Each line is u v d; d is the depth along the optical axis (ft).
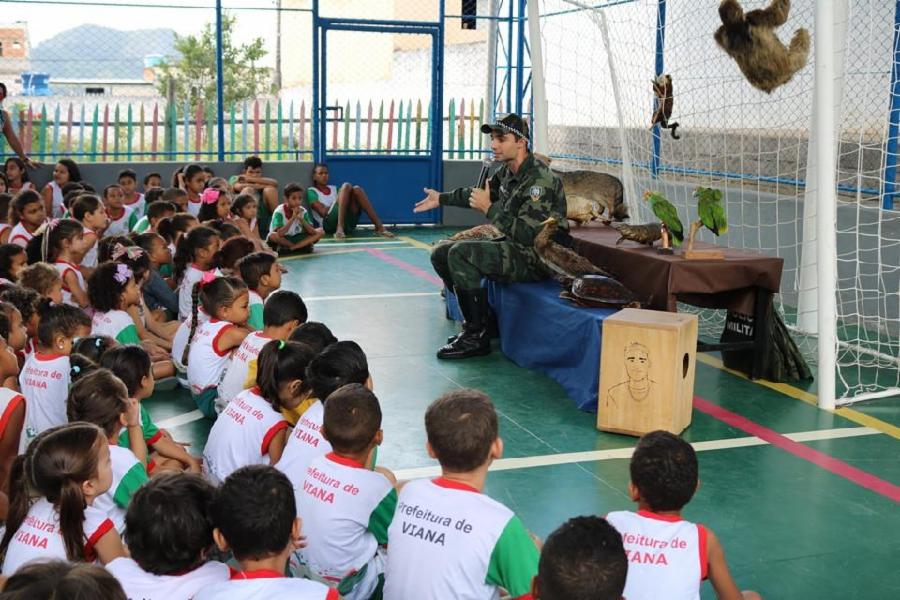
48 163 35.35
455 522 7.62
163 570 7.33
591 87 36.76
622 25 33.32
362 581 9.16
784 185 26.32
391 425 15.75
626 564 6.42
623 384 15.35
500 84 41.52
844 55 20.99
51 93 40.14
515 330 19.66
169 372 17.47
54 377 12.76
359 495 9.00
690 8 29.96
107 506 9.80
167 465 12.58
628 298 17.17
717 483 13.62
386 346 20.81
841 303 21.40
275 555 7.15
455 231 38.86
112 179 36.19
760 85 27.22
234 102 40.27
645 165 31.65
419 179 39.86
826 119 16.08
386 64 52.85
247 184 35.63
